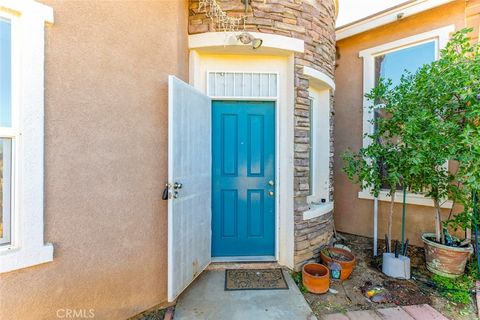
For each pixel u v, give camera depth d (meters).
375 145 3.04
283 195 2.99
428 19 3.56
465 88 2.51
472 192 2.76
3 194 1.46
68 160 1.67
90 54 1.77
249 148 3.03
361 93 4.20
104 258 1.85
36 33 1.52
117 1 1.90
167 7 2.25
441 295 2.46
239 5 2.71
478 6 3.17
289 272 2.78
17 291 1.47
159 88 2.18
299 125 2.89
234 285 2.50
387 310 2.22
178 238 2.22
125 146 1.96
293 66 2.88
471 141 2.30
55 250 1.61
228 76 2.98
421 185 2.91
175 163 2.17
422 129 2.61
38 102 1.53
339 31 4.30
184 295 2.33
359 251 3.54
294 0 2.85
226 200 3.03
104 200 1.85
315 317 2.05
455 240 2.95
